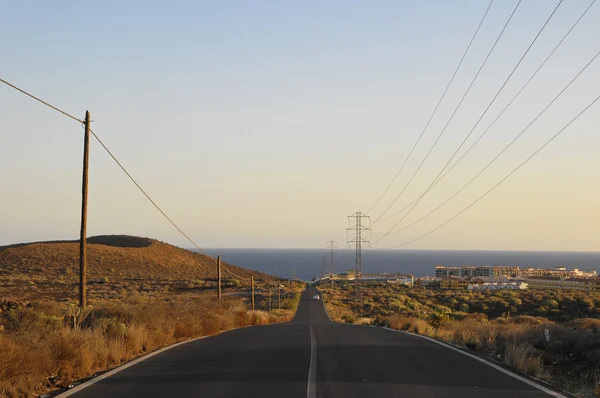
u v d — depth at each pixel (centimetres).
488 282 13512
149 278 10481
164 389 1164
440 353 1870
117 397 1080
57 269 9538
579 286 11181
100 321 1947
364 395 1106
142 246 13250
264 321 4856
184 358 1689
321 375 1357
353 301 10388
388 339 2477
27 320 1570
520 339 1956
